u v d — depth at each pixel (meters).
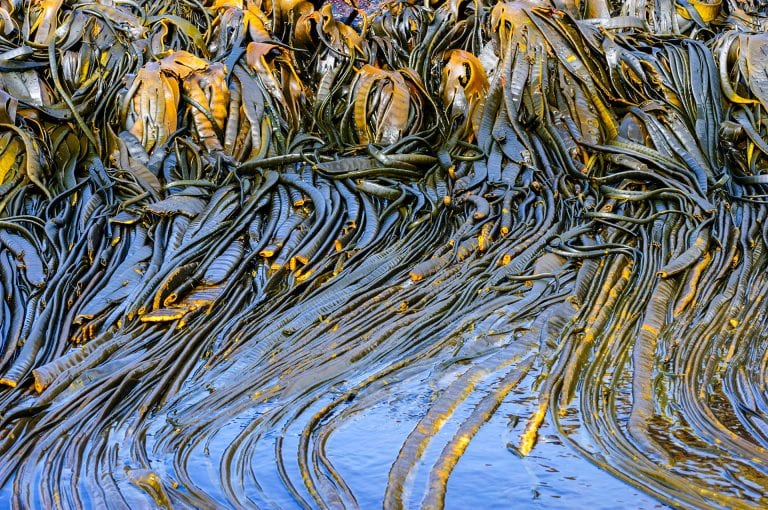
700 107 5.44
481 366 4.39
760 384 4.32
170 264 4.84
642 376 4.35
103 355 4.53
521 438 4.13
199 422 4.27
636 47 5.69
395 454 4.05
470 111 5.49
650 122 5.38
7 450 4.21
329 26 5.78
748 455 3.87
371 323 4.61
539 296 4.70
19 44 5.79
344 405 4.30
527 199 5.13
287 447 4.16
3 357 4.55
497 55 5.60
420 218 5.09
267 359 4.51
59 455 4.16
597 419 4.21
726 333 4.52
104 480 3.86
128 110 5.45
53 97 5.61
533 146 5.38
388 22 6.02
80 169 5.41
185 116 5.46
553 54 5.52
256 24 5.80
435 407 4.25
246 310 4.71
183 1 6.16
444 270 4.85
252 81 5.54
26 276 4.82
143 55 5.79
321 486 3.74
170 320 4.66
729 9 6.21
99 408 4.32
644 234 4.89
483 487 3.73
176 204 5.08
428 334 4.56
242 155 5.40
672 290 4.68
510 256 4.86
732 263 4.78
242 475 3.92
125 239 5.00
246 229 5.04
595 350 4.48
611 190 5.14
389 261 4.90
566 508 3.54
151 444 4.20
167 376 4.42
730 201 5.11
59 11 5.83
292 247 4.93
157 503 3.66
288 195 5.16
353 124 5.53
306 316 4.66
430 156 5.38
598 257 4.82
